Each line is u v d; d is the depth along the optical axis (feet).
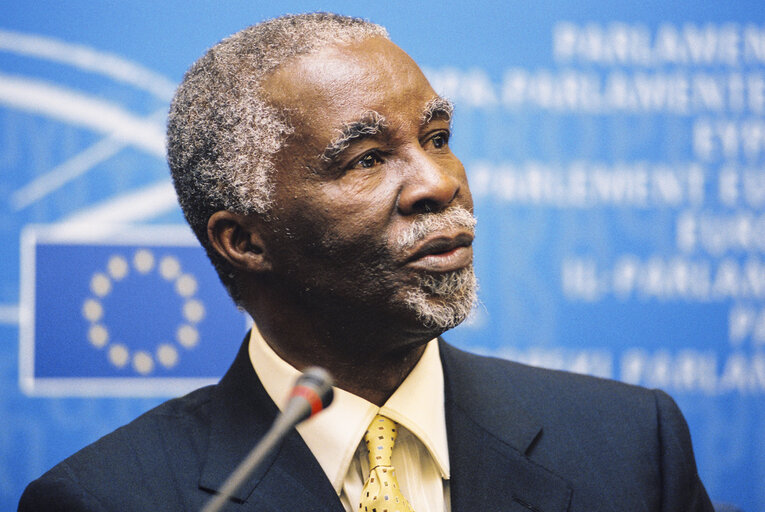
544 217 17.07
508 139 17.01
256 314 8.98
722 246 17.40
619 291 17.19
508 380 9.78
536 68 17.10
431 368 9.00
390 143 8.04
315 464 8.45
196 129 8.74
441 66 16.89
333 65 8.10
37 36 16.11
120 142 16.25
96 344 16.07
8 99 15.98
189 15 16.47
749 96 17.52
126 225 16.24
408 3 16.83
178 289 16.31
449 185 7.92
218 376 16.33
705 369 17.30
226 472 8.54
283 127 8.15
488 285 16.90
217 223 8.75
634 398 9.80
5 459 15.78
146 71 16.37
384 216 7.91
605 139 17.22
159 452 8.86
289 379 8.78
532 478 8.75
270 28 8.75
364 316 8.20
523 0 17.07
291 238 8.21
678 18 17.39
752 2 17.51
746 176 17.48
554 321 17.02
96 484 8.53
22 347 15.87
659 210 17.31
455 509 8.48
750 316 17.40
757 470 17.26
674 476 9.15
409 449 8.65
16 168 15.96
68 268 16.05
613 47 17.28
